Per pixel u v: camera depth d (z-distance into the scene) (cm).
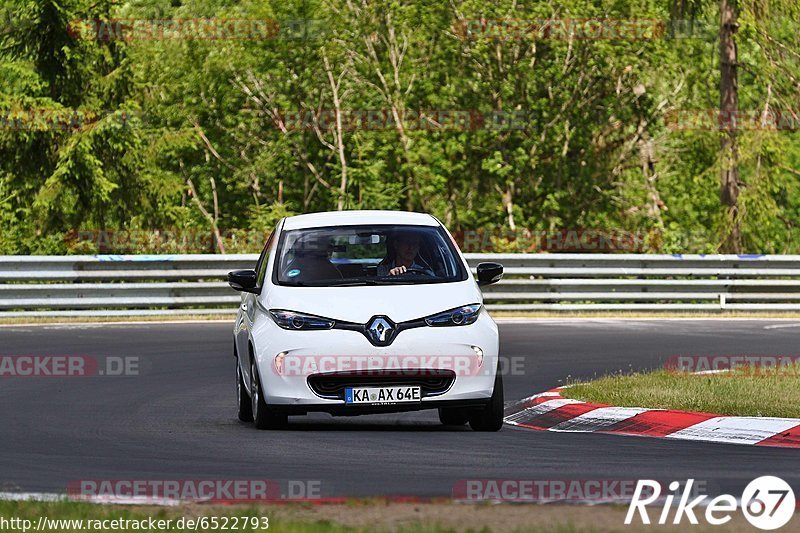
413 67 14725
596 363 6228
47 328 7988
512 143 14725
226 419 4484
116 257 9075
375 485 3064
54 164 12681
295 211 15088
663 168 15375
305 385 3984
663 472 3244
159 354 6612
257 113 14625
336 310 4041
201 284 9181
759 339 7419
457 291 4144
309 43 14288
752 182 12781
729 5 12644
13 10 12381
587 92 14612
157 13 16200
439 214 14788
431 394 3991
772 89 12588
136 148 12788
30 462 3497
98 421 4431
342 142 14750
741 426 4016
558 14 13912
